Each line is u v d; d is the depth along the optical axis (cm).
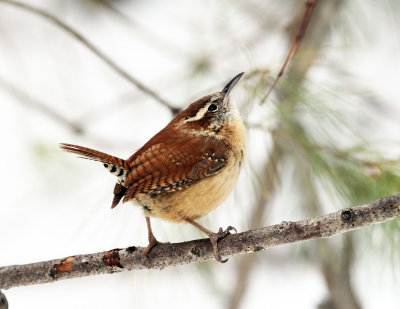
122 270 766
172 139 831
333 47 923
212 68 1071
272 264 1197
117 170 795
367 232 818
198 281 945
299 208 962
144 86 965
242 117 833
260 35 1127
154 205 793
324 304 1008
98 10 1409
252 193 835
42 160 1119
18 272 764
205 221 870
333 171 786
